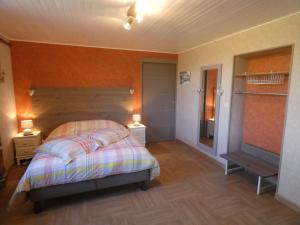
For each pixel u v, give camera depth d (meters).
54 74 4.02
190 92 4.52
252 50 2.86
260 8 2.14
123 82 4.57
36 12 2.31
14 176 3.18
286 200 2.45
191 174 3.30
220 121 3.62
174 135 5.33
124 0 1.97
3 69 3.33
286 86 2.77
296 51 2.27
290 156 2.39
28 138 3.62
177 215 2.25
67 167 2.32
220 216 2.24
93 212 2.30
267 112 3.08
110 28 2.91
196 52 4.22
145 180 2.74
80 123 3.86
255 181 3.06
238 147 3.57
